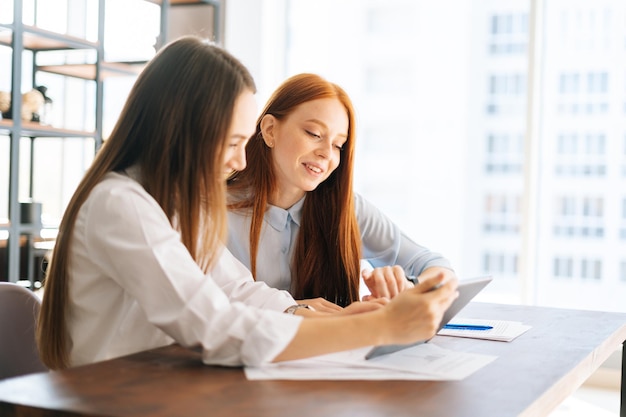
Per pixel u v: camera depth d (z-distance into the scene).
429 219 5.77
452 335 1.54
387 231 2.12
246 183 1.89
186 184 1.30
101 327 1.33
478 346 1.44
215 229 1.32
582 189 3.75
